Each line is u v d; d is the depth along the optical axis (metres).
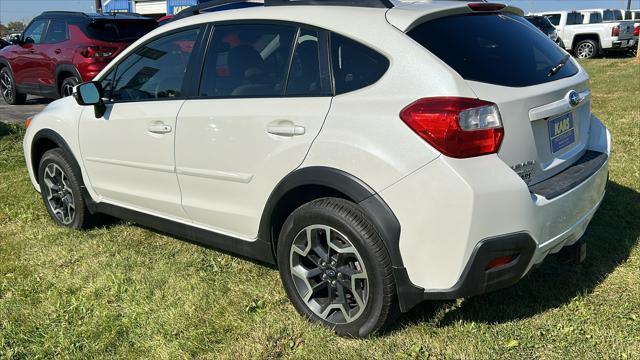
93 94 3.71
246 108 2.97
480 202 2.30
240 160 3.00
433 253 2.41
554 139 2.76
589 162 2.96
